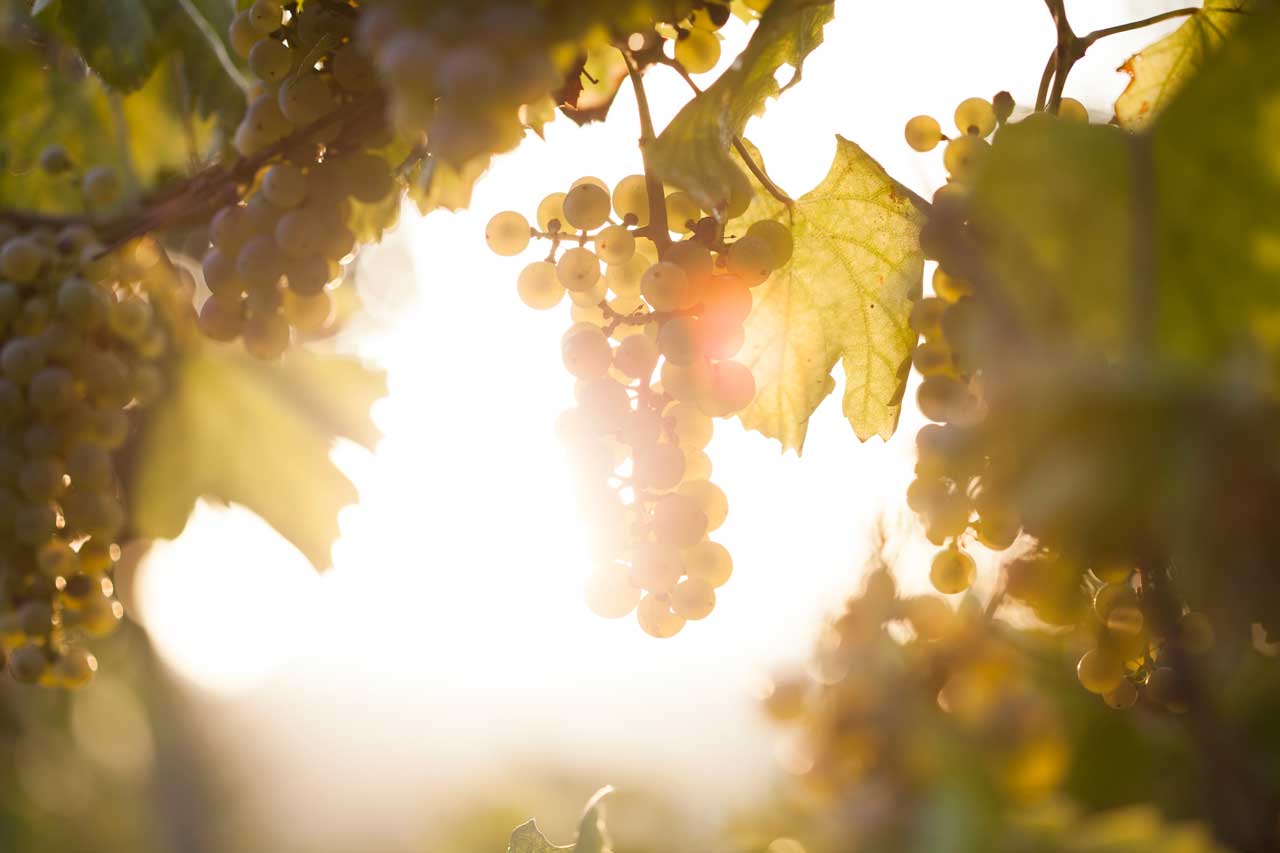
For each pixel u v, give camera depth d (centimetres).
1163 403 133
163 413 177
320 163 153
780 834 162
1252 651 145
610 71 151
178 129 173
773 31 146
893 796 159
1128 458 133
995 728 153
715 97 146
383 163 153
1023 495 134
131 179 169
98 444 156
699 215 151
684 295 148
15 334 154
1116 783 150
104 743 714
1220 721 141
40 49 172
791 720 173
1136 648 145
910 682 163
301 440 180
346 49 151
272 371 179
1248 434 132
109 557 157
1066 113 152
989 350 136
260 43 152
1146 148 135
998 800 149
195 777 870
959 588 150
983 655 161
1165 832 141
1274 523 131
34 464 154
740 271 150
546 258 152
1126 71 154
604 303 152
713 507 153
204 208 154
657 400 151
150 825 824
